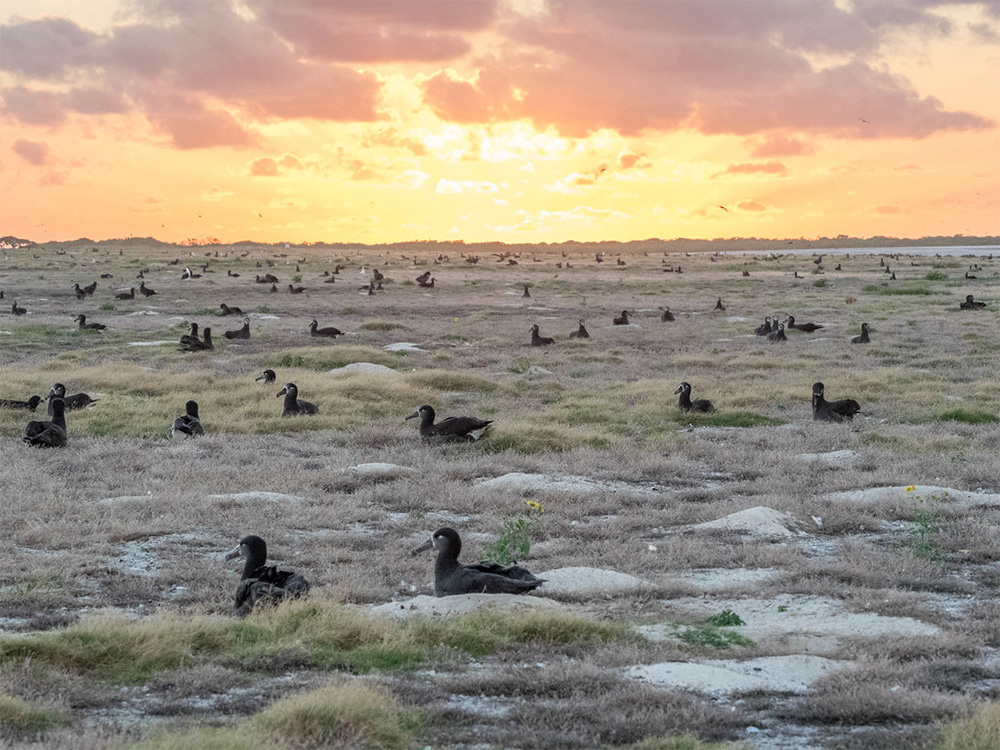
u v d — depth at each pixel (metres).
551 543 13.53
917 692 7.96
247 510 14.73
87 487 16.17
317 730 6.92
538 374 32.47
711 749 6.79
